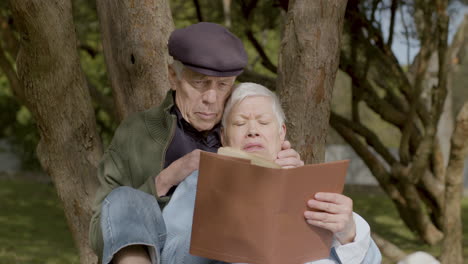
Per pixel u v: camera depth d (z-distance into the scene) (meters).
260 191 1.81
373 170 8.12
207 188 1.83
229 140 2.26
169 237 2.01
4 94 17.59
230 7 7.30
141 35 3.13
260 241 1.84
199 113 2.29
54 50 3.05
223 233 1.84
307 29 2.99
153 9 3.14
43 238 9.87
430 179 8.20
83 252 3.31
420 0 6.81
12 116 17.94
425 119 7.48
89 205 3.25
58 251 8.70
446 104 12.02
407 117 7.48
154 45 3.14
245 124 2.23
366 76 7.21
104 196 2.29
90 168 3.25
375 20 6.81
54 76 3.10
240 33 7.34
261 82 5.96
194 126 2.33
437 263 2.13
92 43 9.62
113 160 2.36
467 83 12.23
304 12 3.00
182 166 2.13
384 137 15.59
